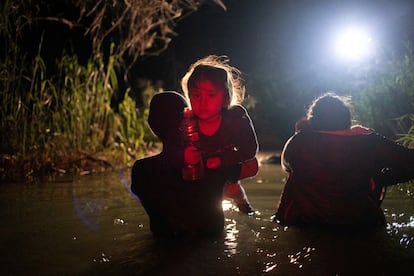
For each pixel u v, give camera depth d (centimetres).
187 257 266
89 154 750
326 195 335
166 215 313
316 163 339
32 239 307
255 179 603
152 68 1238
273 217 368
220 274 240
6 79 694
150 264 255
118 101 1110
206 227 313
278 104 1292
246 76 1329
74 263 259
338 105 350
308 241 296
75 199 455
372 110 682
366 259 259
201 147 307
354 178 335
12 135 696
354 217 332
